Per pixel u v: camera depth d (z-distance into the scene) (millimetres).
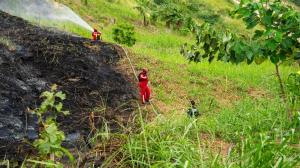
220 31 7895
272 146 6762
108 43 15562
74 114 9008
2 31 12586
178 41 35219
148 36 36094
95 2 44406
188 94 13836
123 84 12531
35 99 8828
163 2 52375
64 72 11344
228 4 70688
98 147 7484
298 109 10125
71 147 7531
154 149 7051
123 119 9516
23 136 7191
